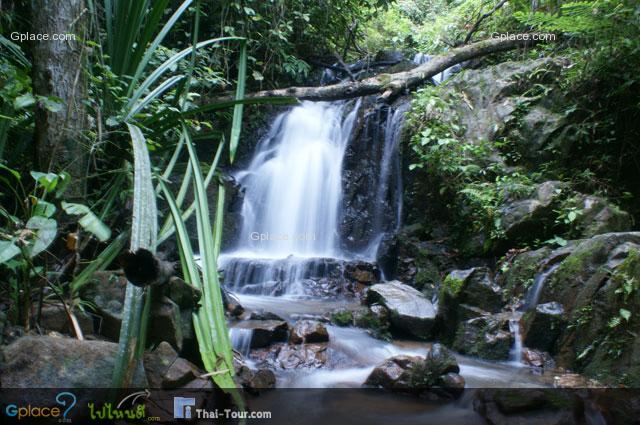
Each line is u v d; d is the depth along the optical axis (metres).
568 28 5.58
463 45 7.47
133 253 2.15
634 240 3.72
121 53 3.62
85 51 3.12
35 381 2.09
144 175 2.55
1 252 2.09
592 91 5.45
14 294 2.49
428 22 10.19
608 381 3.19
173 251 4.87
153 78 3.65
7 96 2.68
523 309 4.12
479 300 4.23
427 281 5.15
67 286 2.82
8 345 2.19
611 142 5.38
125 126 3.34
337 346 3.76
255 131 7.07
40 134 2.96
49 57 2.96
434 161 5.52
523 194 4.93
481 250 5.03
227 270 5.32
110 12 3.67
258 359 3.48
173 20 3.84
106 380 2.21
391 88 6.42
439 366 3.17
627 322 3.29
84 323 2.64
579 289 3.72
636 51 5.08
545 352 3.77
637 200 5.28
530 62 6.05
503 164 5.45
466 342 3.99
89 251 3.45
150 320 2.57
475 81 6.18
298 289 5.19
